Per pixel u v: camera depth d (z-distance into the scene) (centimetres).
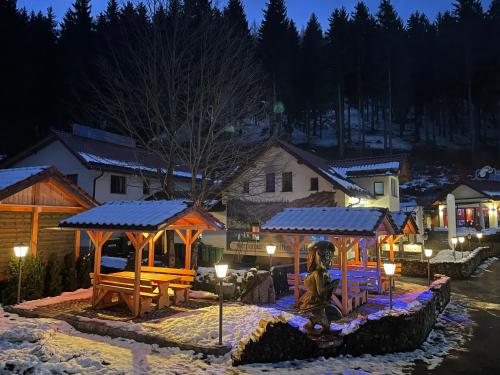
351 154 5606
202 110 1738
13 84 3806
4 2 3997
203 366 747
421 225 3019
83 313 1068
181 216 1067
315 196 2547
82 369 681
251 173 2675
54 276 1322
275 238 2553
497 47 5297
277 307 1259
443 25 6278
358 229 1158
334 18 5972
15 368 648
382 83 5750
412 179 4891
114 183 2534
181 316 1034
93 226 1085
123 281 1102
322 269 915
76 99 3391
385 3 6656
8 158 2659
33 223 1402
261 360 806
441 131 6662
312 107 5603
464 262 2078
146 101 1872
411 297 1495
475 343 1059
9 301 1170
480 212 3488
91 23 3934
